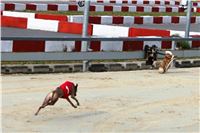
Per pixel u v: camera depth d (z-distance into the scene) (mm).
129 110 8609
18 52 11555
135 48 13492
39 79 10906
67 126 7523
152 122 7973
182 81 11484
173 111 8711
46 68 11992
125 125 7723
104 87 10367
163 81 11375
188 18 14906
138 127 7656
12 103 8648
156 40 13586
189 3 14812
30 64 12312
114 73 12242
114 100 9250
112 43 13414
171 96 9836
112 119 8016
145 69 13258
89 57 12406
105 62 13312
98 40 12594
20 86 10055
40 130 7250
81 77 11422
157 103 9211
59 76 11414
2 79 10711
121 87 10461
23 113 8070
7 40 11594
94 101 9094
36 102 8789
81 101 9047
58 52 12008
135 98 9508
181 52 14141
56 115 8062
